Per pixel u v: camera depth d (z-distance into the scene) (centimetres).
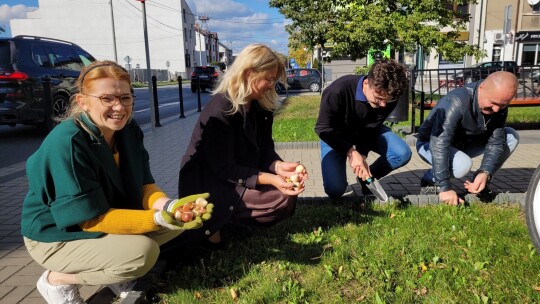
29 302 241
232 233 304
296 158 617
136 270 202
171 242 262
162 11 6181
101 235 201
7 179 525
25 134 882
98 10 6044
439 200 361
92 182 193
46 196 194
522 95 751
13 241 329
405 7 1274
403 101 730
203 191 273
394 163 366
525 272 243
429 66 2500
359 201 368
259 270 258
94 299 238
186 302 226
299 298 228
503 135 346
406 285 237
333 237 296
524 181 454
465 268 249
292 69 2364
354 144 374
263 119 288
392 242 285
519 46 2644
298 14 1227
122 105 199
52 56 834
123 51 6231
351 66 2353
